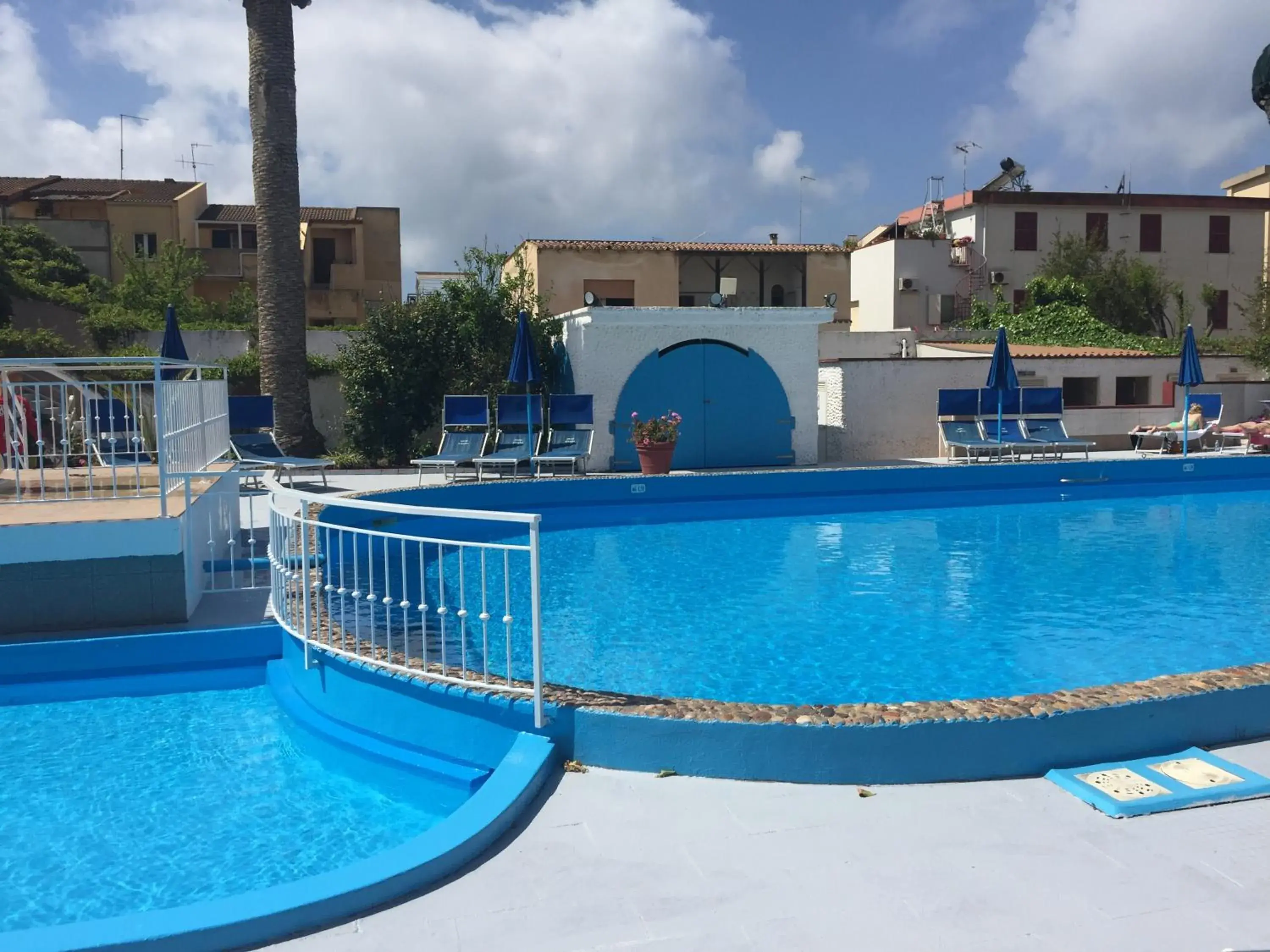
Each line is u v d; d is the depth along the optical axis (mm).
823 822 3721
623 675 6113
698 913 3068
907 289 33375
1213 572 9195
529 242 31750
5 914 3500
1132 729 4316
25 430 8289
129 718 5625
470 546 4582
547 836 3645
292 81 16953
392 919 3078
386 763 4758
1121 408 20391
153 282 32656
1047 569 9445
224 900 3062
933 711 4230
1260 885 3182
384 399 18188
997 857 3402
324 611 6328
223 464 9836
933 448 19641
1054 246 35094
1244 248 36594
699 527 12422
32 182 39125
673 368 17453
